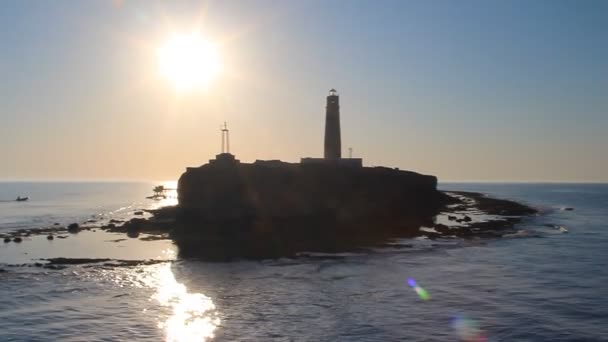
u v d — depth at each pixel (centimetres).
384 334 3250
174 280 4912
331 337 3216
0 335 3331
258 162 10312
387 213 9788
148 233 8400
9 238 7900
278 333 3306
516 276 4838
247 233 8019
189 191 9269
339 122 10894
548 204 16125
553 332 3259
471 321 3481
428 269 5206
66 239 7919
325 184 9431
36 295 4359
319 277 4916
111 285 4725
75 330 3419
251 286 4600
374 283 4619
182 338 3256
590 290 4294
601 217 11119
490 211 11619
